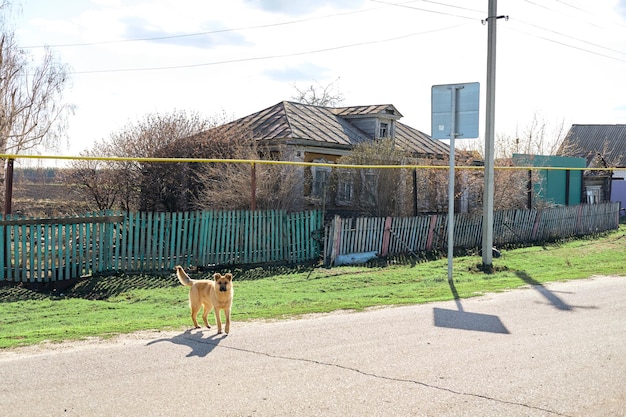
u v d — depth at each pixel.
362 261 17.69
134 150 22.92
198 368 6.52
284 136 24.25
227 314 8.43
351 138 28.06
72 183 23.48
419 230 19.41
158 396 5.58
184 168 22.09
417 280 14.77
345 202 22.78
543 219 23.83
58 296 13.23
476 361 6.79
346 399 5.51
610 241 24.02
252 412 5.19
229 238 16.30
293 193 19.92
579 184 32.19
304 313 9.94
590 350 7.28
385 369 6.46
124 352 7.21
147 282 14.35
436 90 14.34
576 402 5.47
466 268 16.38
